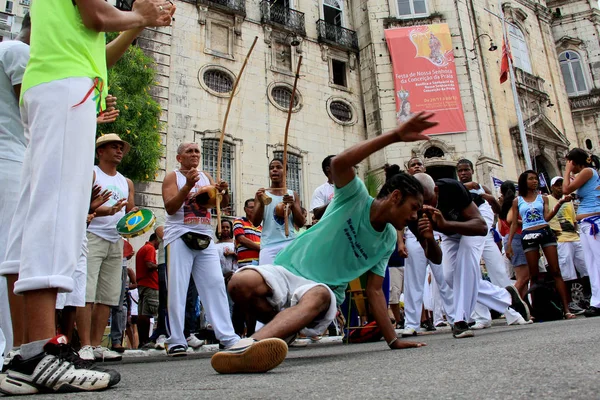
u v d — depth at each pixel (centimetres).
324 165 643
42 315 177
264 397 134
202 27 1584
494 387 125
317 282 275
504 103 1939
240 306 262
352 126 1822
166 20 232
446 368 171
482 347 251
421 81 1794
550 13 2514
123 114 1165
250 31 1702
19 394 169
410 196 273
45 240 179
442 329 671
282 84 1705
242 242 709
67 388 172
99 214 408
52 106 190
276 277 260
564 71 2512
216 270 456
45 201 182
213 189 450
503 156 1812
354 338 492
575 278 747
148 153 1196
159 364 371
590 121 2391
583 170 607
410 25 1888
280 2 1850
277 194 586
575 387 117
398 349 313
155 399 142
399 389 133
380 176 1705
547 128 2088
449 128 1748
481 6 2036
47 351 176
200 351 554
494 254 598
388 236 297
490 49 1877
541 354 185
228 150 1530
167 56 1486
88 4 201
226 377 199
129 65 1240
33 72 195
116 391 171
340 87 1848
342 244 282
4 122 238
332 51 1884
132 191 487
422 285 569
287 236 555
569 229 759
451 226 401
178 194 428
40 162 185
